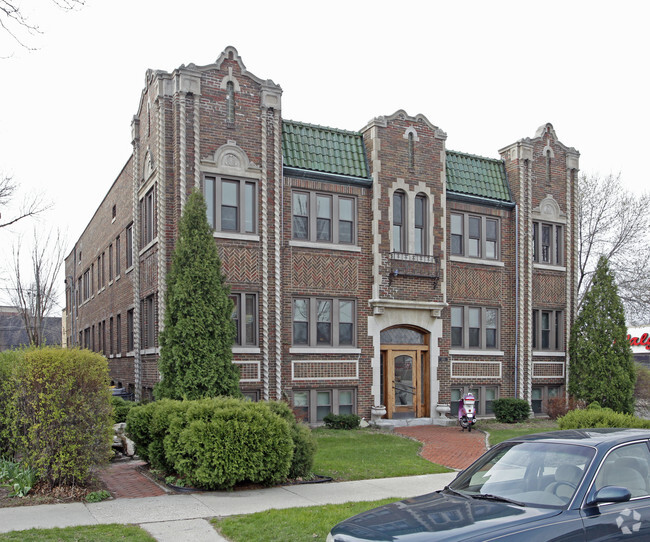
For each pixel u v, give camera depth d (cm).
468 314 2211
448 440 1695
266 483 1086
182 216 1666
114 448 1375
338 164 1998
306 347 1909
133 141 2081
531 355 2294
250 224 1856
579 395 2267
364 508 915
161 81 1792
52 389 996
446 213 2175
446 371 2122
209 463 1025
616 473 600
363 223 2023
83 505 938
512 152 2341
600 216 3241
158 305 1769
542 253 2389
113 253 2562
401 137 2075
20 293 3525
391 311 2031
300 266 1920
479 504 595
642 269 3139
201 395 1556
